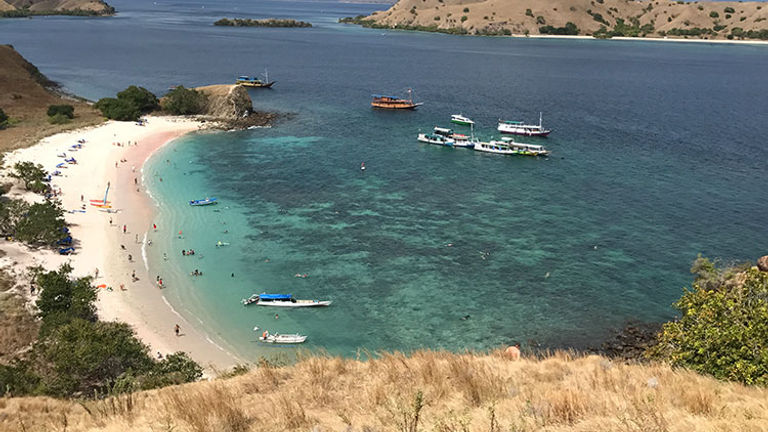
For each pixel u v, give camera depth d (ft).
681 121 506.48
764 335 80.33
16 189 294.25
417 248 245.86
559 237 257.14
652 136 450.30
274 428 58.59
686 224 271.90
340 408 63.77
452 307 201.05
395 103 556.51
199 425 58.85
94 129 429.79
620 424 52.42
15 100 499.10
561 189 322.96
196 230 263.49
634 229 266.16
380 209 291.38
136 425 64.34
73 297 185.37
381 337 184.03
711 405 57.52
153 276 220.64
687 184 331.36
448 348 177.27
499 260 234.79
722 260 231.91
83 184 314.14
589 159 385.50
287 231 263.70
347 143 424.87
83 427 68.74
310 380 74.64
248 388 74.28
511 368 79.71
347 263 232.73
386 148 412.57
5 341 165.68
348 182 334.44
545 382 71.46
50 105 486.38
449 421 55.21
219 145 409.90
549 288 213.46
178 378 126.11
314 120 500.74
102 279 215.31
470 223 273.33
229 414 60.85
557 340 181.78
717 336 82.74
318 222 274.57
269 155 388.57
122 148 387.55
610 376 71.00
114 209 283.38
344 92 640.99
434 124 495.41
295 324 191.52
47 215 237.25
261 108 542.16
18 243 236.02
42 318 179.42
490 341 181.37
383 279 220.02
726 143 427.74
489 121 507.71
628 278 220.43
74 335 146.41
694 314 96.53
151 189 315.37
